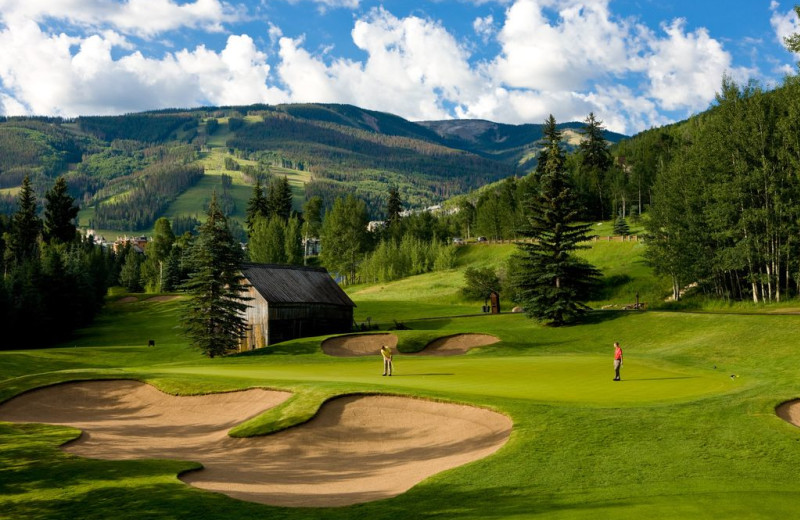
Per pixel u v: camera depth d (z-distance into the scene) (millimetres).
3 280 90875
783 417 24172
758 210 64812
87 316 102938
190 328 62094
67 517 16703
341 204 165875
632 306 83188
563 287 66125
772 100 66750
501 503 16500
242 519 16312
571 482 18000
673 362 42812
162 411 32219
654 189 88250
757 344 44031
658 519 14008
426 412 27422
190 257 63000
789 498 15492
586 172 174250
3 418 31969
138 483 19594
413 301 117312
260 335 71938
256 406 30531
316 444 25156
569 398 28406
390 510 16609
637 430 22422
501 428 24281
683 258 79438
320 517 16344
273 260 147875
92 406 34125
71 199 149000
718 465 18859
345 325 80188
